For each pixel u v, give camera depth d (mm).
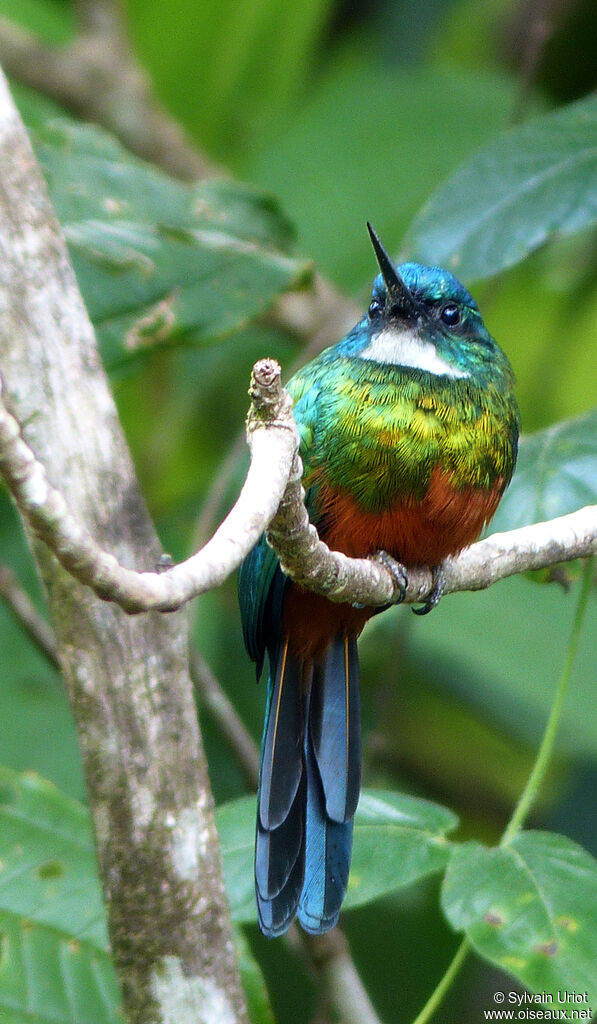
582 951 5125
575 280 10789
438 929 9250
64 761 8422
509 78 11055
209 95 11586
